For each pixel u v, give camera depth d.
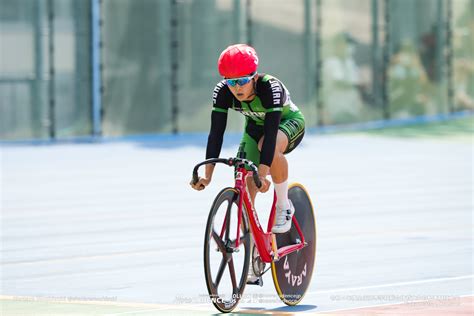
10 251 16.83
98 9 40.59
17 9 39.12
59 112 40.16
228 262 10.96
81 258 15.97
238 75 10.61
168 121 42.56
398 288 12.84
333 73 46.25
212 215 10.54
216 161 10.81
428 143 40.50
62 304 11.95
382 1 48.22
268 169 10.84
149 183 27.69
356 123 47.34
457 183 27.22
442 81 51.59
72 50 40.28
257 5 43.62
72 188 26.62
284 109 11.49
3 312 11.41
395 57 48.94
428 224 19.58
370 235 18.08
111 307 11.67
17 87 39.31
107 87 41.03
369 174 29.53
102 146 39.34
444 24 51.53
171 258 15.83
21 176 29.55
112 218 20.95
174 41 42.41
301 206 12.09
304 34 45.12
